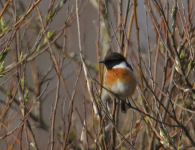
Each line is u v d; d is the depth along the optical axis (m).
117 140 10.83
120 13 10.21
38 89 11.47
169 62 11.12
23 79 8.94
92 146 10.86
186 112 10.40
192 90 8.45
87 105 13.03
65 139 8.80
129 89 10.28
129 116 11.52
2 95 13.51
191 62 8.30
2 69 8.83
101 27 13.64
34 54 9.75
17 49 9.66
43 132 14.95
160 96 9.66
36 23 12.91
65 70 16.75
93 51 18.88
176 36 11.00
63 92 16.48
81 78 12.81
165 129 8.63
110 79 10.36
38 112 14.02
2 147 12.73
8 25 11.20
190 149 10.12
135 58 11.03
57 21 16.42
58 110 15.84
